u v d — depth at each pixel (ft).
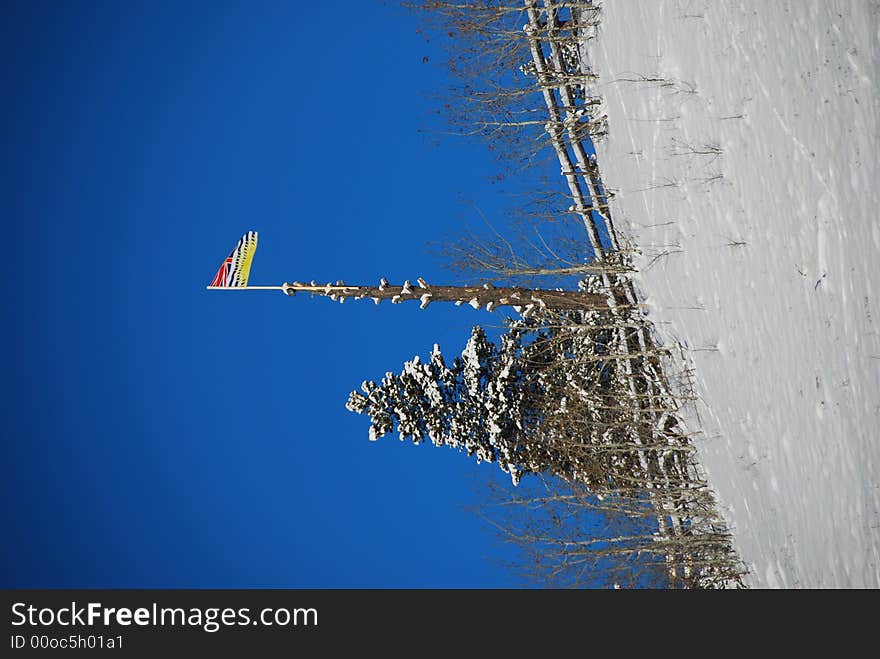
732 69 42.29
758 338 42.14
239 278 66.64
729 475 49.65
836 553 36.32
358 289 66.90
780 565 43.27
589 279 70.13
